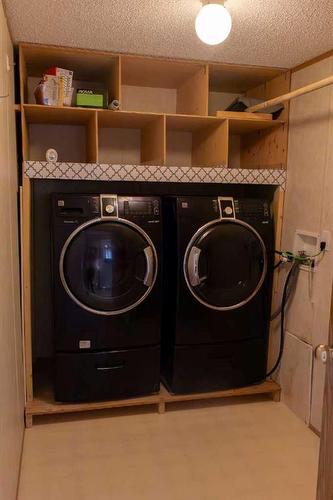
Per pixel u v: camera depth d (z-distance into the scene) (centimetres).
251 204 271
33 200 282
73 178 249
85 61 266
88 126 288
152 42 234
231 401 287
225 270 265
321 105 244
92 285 247
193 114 290
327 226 240
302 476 212
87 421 259
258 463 222
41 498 193
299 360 266
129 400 262
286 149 281
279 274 286
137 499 194
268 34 217
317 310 249
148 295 257
